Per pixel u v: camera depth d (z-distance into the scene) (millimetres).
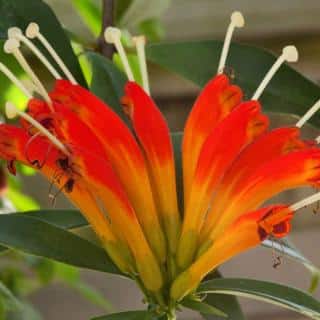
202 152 721
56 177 716
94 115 718
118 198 719
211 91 724
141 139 729
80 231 761
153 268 722
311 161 710
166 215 729
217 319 761
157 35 1042
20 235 722
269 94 779
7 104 711
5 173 1001
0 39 777
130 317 719
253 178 719
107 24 831
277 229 706
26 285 1134
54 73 726
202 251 724
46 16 780
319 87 777
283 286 731
